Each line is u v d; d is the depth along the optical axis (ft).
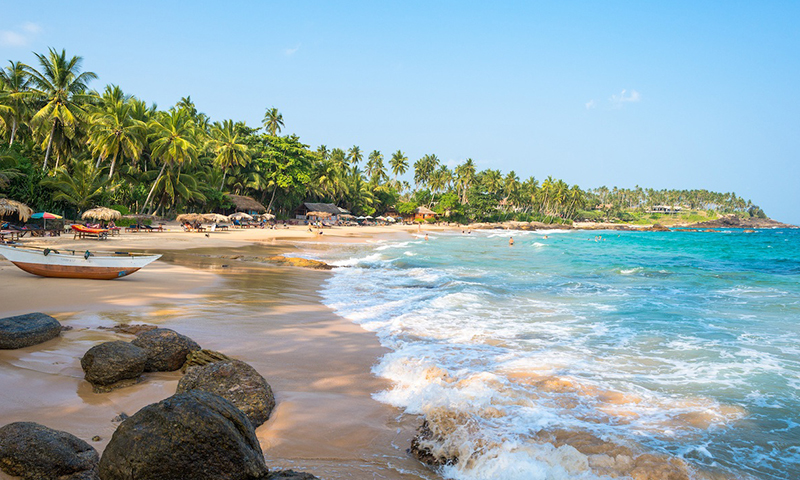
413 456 18.13
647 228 524.93
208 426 12.96
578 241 215.10
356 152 426.51
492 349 32.94
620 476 16.31
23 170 126.11
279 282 62.80
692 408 22.89
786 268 95.91
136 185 184.14
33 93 141.08
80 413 19.77
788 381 26.73
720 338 36.47
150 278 58.34
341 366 28.99
